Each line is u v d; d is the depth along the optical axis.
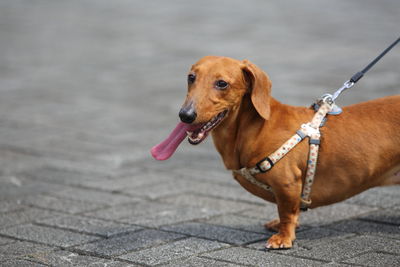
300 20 30.83
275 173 6.62
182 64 21.38
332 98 6.93
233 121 6.86
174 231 7.49
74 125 14.23
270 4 37.66
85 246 6.95
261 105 6.60
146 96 17.23
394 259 6.25
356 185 6.77
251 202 8.84
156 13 34.44
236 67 6.67
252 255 6.49
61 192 9.46
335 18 31.27
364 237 7.05
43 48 25.12
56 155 11.74
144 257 6.51
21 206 8.73
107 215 8.26
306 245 6.81
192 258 6.44
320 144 6.65
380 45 23.41
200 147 12.53
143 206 8.70
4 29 29.69
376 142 6.62
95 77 19.94
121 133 13.48
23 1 39.91
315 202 6.91
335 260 6.26
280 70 19.41
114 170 10.75
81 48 24.97
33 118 14.95
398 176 6.79
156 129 13.79
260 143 6.70
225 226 7.69
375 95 15.44
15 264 6.39
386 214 7.97
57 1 39.94
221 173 10.51
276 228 7.39
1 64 22.16
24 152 11.96
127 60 22.47
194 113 6.39
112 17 33.19
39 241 7.18
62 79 19.70
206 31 28.02
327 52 22.33
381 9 34.22
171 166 11.02
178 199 9.05
